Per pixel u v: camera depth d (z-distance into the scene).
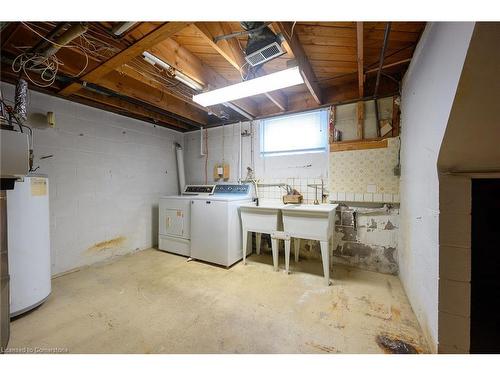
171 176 3.97
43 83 2.19
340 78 2.53
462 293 1.17
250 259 3.00
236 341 1.44
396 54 1.99
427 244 1.42
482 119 1.01
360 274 2.48
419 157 1.61
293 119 3.09
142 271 2.60
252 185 3.37
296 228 2.41
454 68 1.01
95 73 1.99
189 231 3.06
